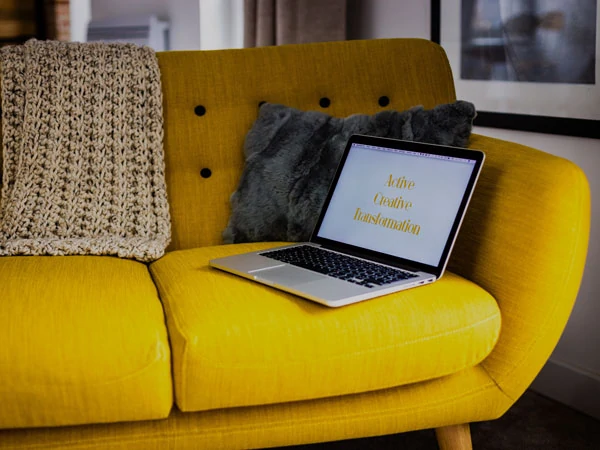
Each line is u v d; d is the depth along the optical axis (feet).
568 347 6.85
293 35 9.47
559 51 6.70
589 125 6.46
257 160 5.92
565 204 4.59
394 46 6.42
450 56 7.89
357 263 4.96
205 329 4.12
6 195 5.77
